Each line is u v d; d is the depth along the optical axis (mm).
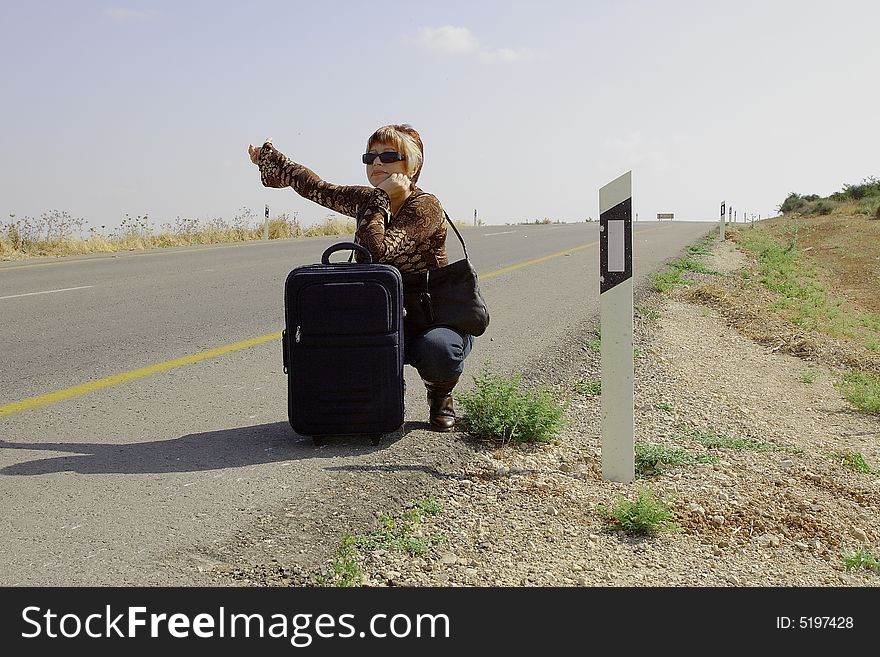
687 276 15695
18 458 4715
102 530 3711
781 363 9383
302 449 4879
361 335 4750
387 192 4945
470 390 5941
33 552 3502
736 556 3926
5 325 9281
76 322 9492
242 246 22906
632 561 3762
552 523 4082
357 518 3895
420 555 3629
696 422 6254
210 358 7578
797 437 6293
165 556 3479
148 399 6137
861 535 4336
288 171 5250
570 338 8766
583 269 16250
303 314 4707
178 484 4277
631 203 4652
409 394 6367
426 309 5098
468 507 4188
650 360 8078
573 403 6422
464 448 5000
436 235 5098
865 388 7980
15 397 6164
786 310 13602
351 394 4785
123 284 13117
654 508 4098
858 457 5660
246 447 4930
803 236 35594
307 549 3584
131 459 4699
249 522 3809
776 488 4898
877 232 34375
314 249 21156
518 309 10844
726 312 12055
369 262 4945
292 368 4770
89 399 6117
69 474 4434
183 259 17969
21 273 14961
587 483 4691
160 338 8539
